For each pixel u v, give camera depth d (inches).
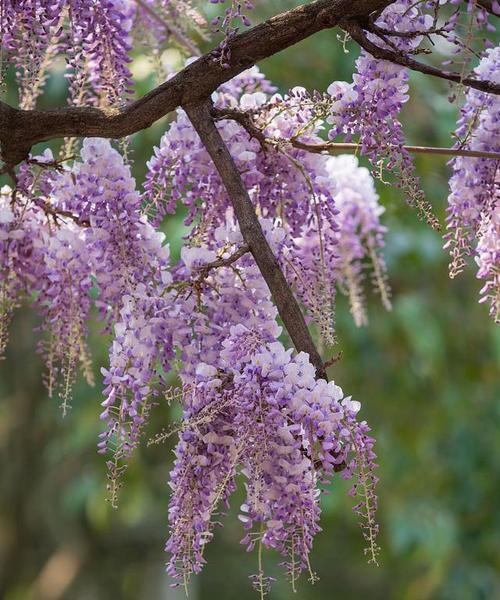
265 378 79.4
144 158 180.7
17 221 90.6
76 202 88.3
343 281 107.2
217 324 84.2
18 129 86.7
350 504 220.2
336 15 84.0
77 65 89.7
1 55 87.7
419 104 180.9
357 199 104.7
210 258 85.1
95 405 206.4
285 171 89.7
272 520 79.4
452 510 223.0
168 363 83.1
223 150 85.4
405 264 194.7
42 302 90.7
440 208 187.5
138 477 218.7
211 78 85.3
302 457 79.8
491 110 88.5
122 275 85.8
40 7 87.8
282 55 179.5
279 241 86.5
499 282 90.1
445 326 207.0
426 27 87.5
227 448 80.8
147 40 103.3
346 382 210.1
